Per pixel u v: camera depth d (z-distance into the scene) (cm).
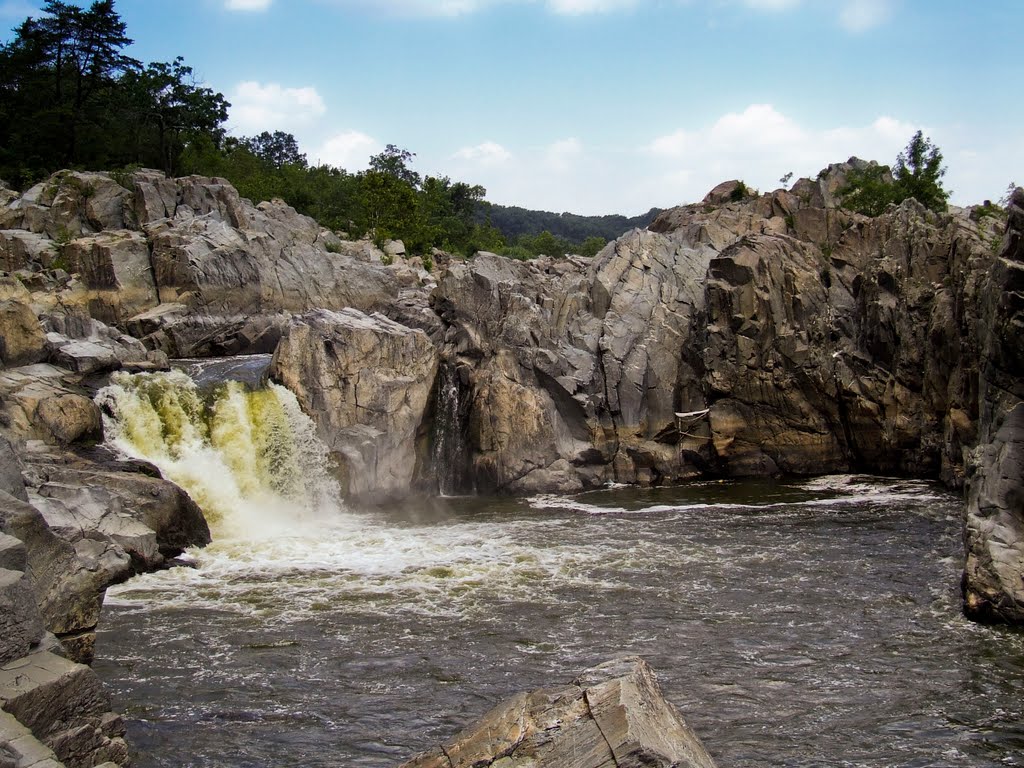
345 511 4497
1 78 9388
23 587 1728
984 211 6309
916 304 5016
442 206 13975
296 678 2420
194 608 2933
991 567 2800
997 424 3234
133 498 3431
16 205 6781
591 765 1316
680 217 8150
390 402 4738
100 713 1727
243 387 4497
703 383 5369
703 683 2383
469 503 4725
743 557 3528
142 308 6038
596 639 2689
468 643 2661
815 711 2225
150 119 10338
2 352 3975
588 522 4178
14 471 2175
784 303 5331
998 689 2327
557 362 5147
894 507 4312
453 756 1421
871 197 7238
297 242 7444
